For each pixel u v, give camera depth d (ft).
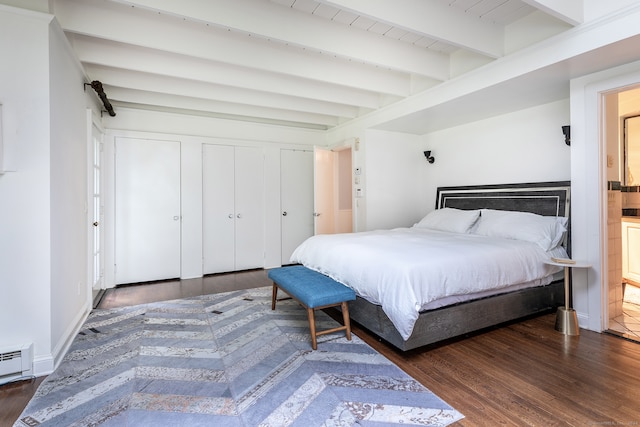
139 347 7.78
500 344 7.81
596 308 8.60
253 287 13.56
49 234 6.69
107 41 9.38
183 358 7.22
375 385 6.06
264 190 17.40
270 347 7.75
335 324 9.27
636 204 13.01
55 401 5.64
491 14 8.58
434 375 6.41
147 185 14.49
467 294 7.86
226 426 4.98
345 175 18.78
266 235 17.51
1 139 6.26
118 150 13.93
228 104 14.94
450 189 14.85
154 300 11.71
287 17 8.04
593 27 7.15
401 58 9.86
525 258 8.91
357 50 9.07
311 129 18.65
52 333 6.81
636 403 5.47
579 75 8.72
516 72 8.79
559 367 6.68
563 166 10.80
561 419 5.07
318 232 17.61
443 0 7.97
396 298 6.96
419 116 12.98
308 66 10.44
